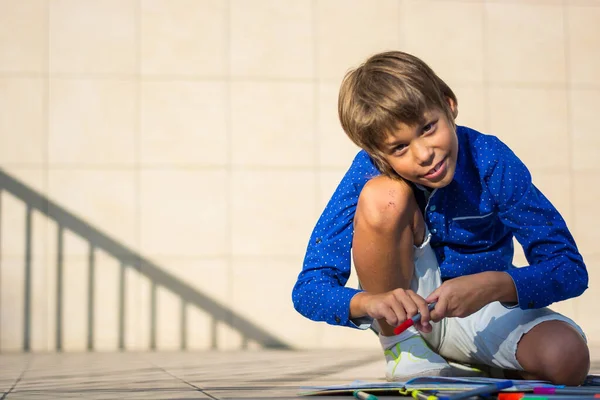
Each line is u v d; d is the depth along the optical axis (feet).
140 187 14.80
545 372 5.84
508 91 15.65
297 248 14.98
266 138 15.08
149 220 14.78
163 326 14.67
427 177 5.58
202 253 14.83
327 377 7.92
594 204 15.62
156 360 11.56
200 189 14.90
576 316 15.39
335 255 6.36
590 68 15.80
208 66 15.08
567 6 15.80
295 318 14.84
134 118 14.90
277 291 14.88
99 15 14.98
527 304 5.80
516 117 15.64
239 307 14.80
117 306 14.62
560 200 15.62
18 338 14.43
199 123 14.99
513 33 15.70
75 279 14.60
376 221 5.89
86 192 14.73
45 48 14.85
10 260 14.51
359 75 5.82
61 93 14.82
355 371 8.90
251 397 5.52
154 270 14.71
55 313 14.52
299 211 15.05
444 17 15.57
